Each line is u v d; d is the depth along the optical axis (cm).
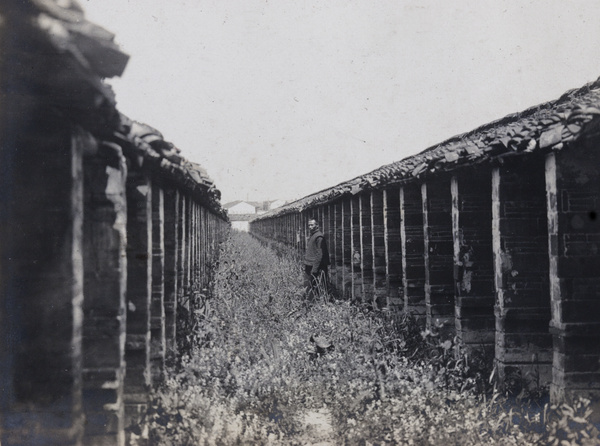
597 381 561
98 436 432
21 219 376
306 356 777
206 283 1212
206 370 630
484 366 699
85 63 338
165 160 521
